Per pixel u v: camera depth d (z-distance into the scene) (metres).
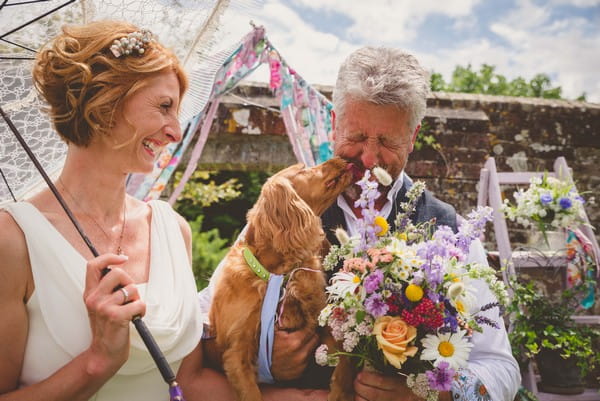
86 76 1.47
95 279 1.36
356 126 1.94
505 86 15.52
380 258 1.45
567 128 5.43
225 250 7.37
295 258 1.95
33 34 1.70
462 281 1.49
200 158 5.01
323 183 2.02
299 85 4.07
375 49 2.01
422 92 1.95
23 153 1.79
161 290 1.66
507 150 5.35
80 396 1.35
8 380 1.44
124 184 1.73
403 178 2.18
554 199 3.74
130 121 1.52
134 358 1.55
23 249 1.47
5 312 1.42
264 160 5.09
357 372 1.72
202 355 1.99
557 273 4.74
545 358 3.77
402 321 1.46
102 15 1.74
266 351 1.83
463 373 1.69
